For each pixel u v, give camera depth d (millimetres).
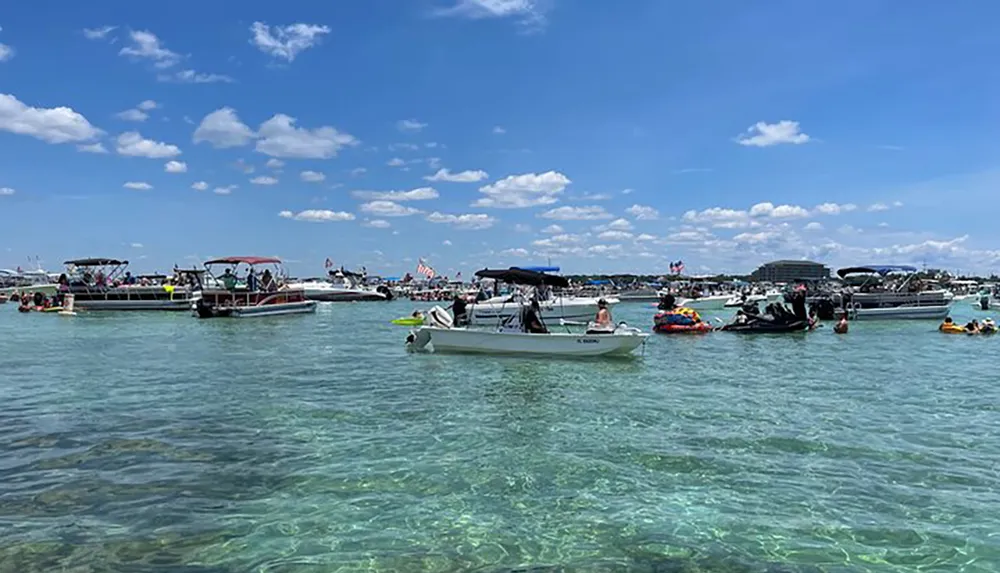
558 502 8180
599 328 22531
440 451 10383
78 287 50500
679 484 8836
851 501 8203
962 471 9375
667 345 26453
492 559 6609
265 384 16734
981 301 55562
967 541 7035
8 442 10875
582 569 6406
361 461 9852
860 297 41906
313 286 77312
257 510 7879
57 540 6984
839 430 11734
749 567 6461
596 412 13250
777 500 8242
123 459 9922
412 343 23734
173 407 13773
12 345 26641
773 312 32531
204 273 49094
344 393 15422
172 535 7141
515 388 16078
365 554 6711
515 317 23984
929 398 14773
